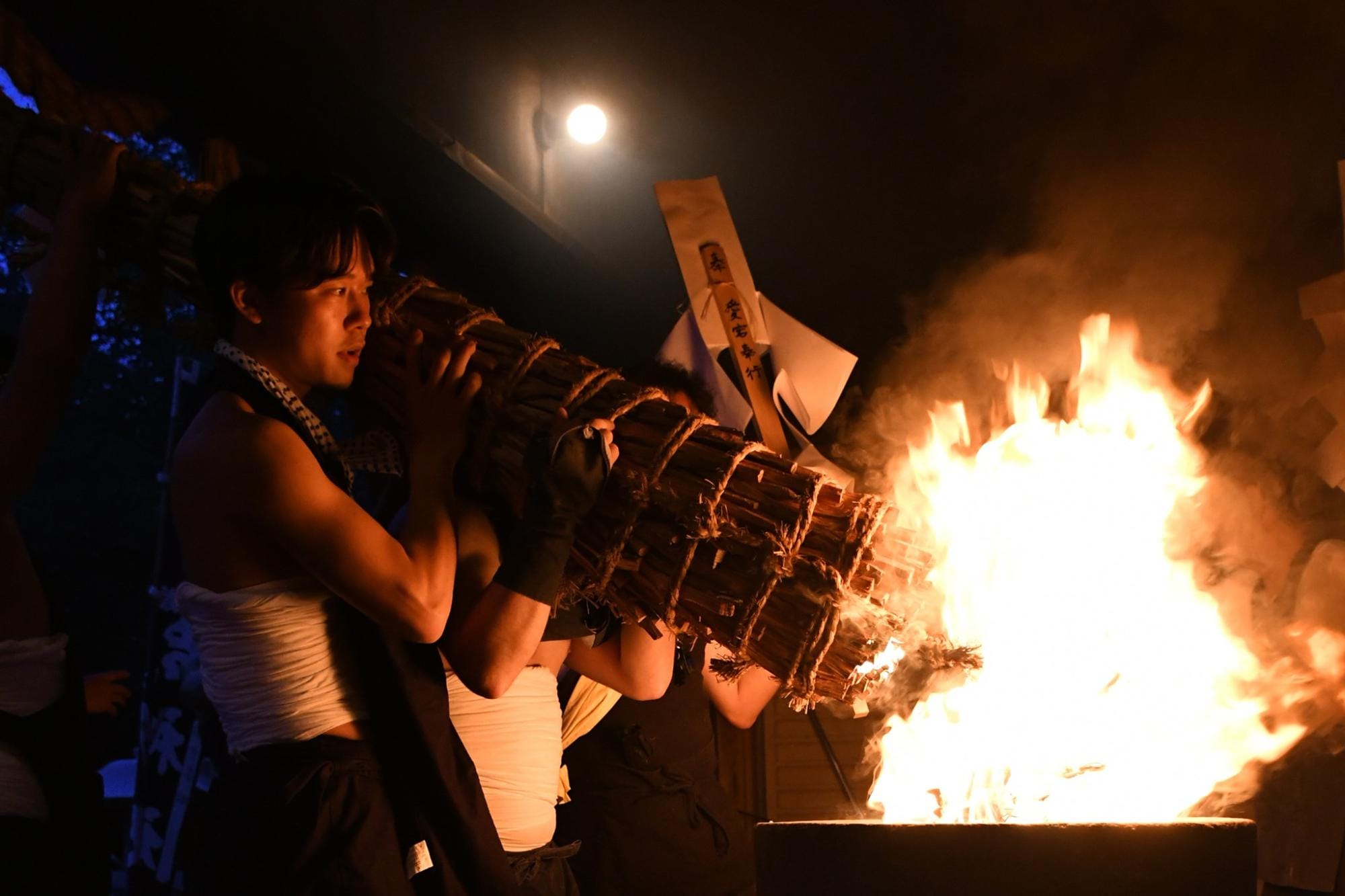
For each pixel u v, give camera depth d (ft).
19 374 5.24
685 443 4.80
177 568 9.81
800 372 10.38
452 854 4.56
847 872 4.53
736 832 8.02
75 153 5.71
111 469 20.66
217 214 4.71
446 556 4.62
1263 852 7.74
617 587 4.95
